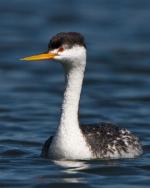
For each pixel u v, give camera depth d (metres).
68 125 15.46
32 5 42.25
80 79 15.55
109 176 14.87
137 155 16.50
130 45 33.25
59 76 27.94
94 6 42.16
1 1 43.19
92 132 16.05
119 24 37.88
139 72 28.58
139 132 19.86
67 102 15.52
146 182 14.50
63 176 14.80
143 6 42.44
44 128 20.30
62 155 15.52
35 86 26.23
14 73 28.38
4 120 21.25
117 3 43.16
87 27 37.16
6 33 35.69
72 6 42.03
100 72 28.34
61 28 36.84
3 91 25.39
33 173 15.05
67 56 15.23
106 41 34.09
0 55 31.25
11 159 16.41
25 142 18.45
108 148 15.88
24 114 22.05
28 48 32.44
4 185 14.25
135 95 24.73
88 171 15.12
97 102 23.77
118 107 23.17
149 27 37.25
